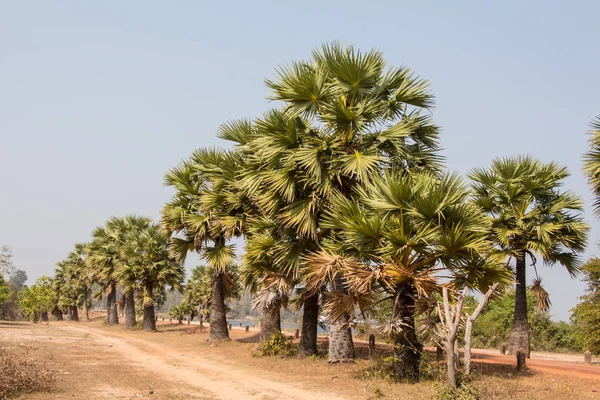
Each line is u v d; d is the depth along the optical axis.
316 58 15.94
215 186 21.53
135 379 13.84
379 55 15.67
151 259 38.41
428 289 12.85
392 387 12.43
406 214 12.92
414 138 16.08
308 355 18.45
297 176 15.52
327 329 22.98
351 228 12.70
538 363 18.16
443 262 12.92
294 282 17.50
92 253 48.38
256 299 20.53
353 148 15.26
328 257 13.58
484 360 18.12
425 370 13.36
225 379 14.54
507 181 19.14
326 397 11.72
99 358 18.89
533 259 19.61
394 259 12.81
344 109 14.57
